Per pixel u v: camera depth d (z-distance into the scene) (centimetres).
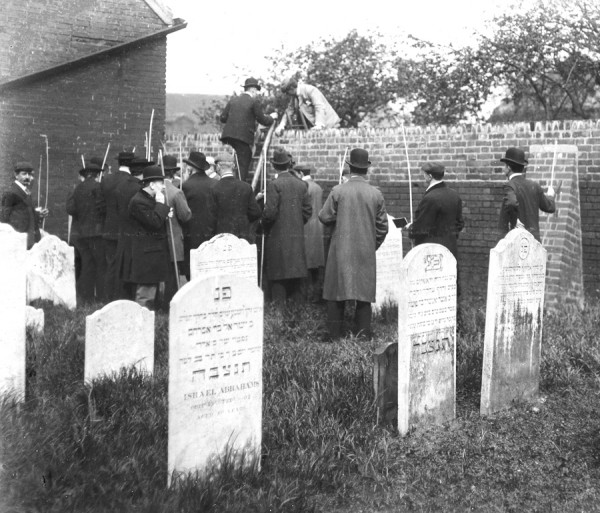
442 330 725
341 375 760
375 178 1512
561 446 676
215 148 1712
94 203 1308
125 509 504
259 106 1413
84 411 657
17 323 691
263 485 554
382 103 2319
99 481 527
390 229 1204
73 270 1223
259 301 578
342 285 983
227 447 564
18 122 1639
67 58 1680
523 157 1082
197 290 542
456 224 1059
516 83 1988
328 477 586
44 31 1661
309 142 1584
